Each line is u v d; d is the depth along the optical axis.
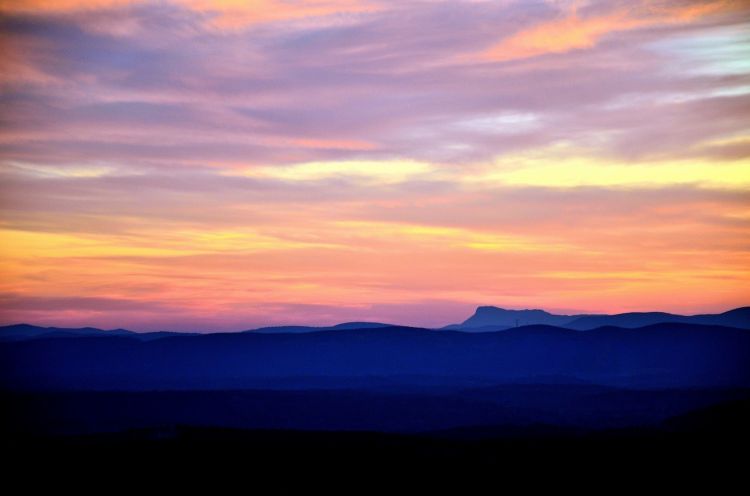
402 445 93.94
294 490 69.88
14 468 76.81
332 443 94.44
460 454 88.44
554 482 73.62
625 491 69.62
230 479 73.81
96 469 77.12
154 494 67.81
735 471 78.81
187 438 95.62
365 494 68.50
